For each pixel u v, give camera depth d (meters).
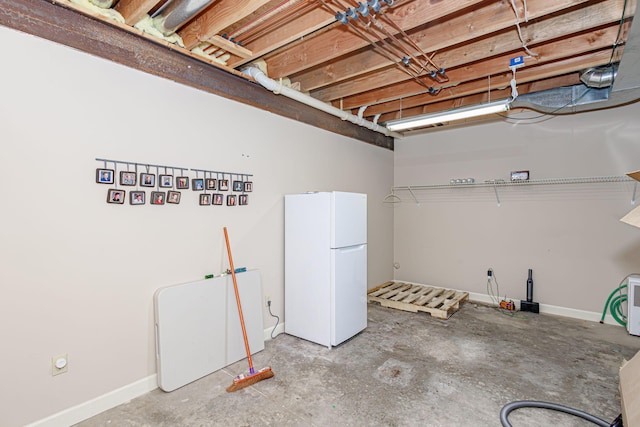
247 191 3.07
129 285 2.27
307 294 3.23
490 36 2.61
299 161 3.68
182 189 2.57
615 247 3.69
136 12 2.02
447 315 3.91
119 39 2.20
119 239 2.22
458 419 2.01
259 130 3.21
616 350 2.98
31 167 1.85
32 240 1.86
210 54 2.76
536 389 2.34
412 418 2.03
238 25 2.43
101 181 2.10
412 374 2.56
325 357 2.87
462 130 4.75
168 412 2.10
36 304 1.87
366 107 4.34
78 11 2.00
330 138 4.12
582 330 3.49
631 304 3.36
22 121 1.82
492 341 3.20
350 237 3.23
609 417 2.01
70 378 2.00
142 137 2.34
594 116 3.79
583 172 3.86
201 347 2.55
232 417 2.04
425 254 5.13
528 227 4.25
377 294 4.65
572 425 1.95
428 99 3.85
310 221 3.20
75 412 2.01
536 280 4.19
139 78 2.32
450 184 4.82
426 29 2.51
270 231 3.33
